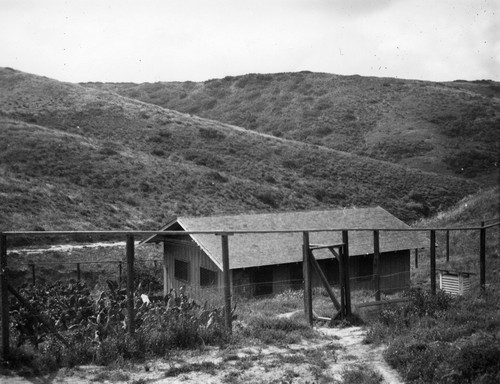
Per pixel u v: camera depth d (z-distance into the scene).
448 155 95.88
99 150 64.19
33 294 15.24
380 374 9.70
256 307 19.09
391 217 31.20
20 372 9.31
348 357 10.85
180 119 91.00
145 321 11.91
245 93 146.50
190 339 11.32
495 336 10.88
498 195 42.69
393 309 14.27
